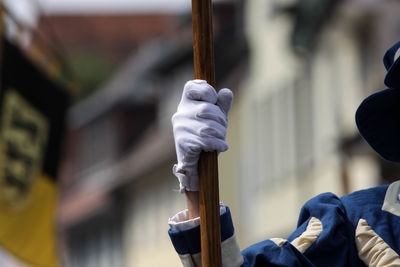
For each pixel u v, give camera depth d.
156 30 73.38
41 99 14.32
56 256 14.38
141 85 35.31
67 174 40.91
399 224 4.01
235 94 25.34
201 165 3.89
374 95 4.10
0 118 13.45
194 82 3.89
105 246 38.03
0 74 13.54
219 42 25.77
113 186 35.16
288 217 22.36
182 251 4.01
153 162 31.20
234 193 25.67
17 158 13.73
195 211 4.00
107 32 74.00
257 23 23.88
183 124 3.86
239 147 25.33
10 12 13.78
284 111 22.53
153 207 32.81
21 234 13.78
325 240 4.02
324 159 19.42
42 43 14.41
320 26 18.95
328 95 19.64
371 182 15.57
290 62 21.84
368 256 3.97
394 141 4.18
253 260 3.99
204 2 3.97
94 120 39.38
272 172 23.38
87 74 63.31
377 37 16.77
